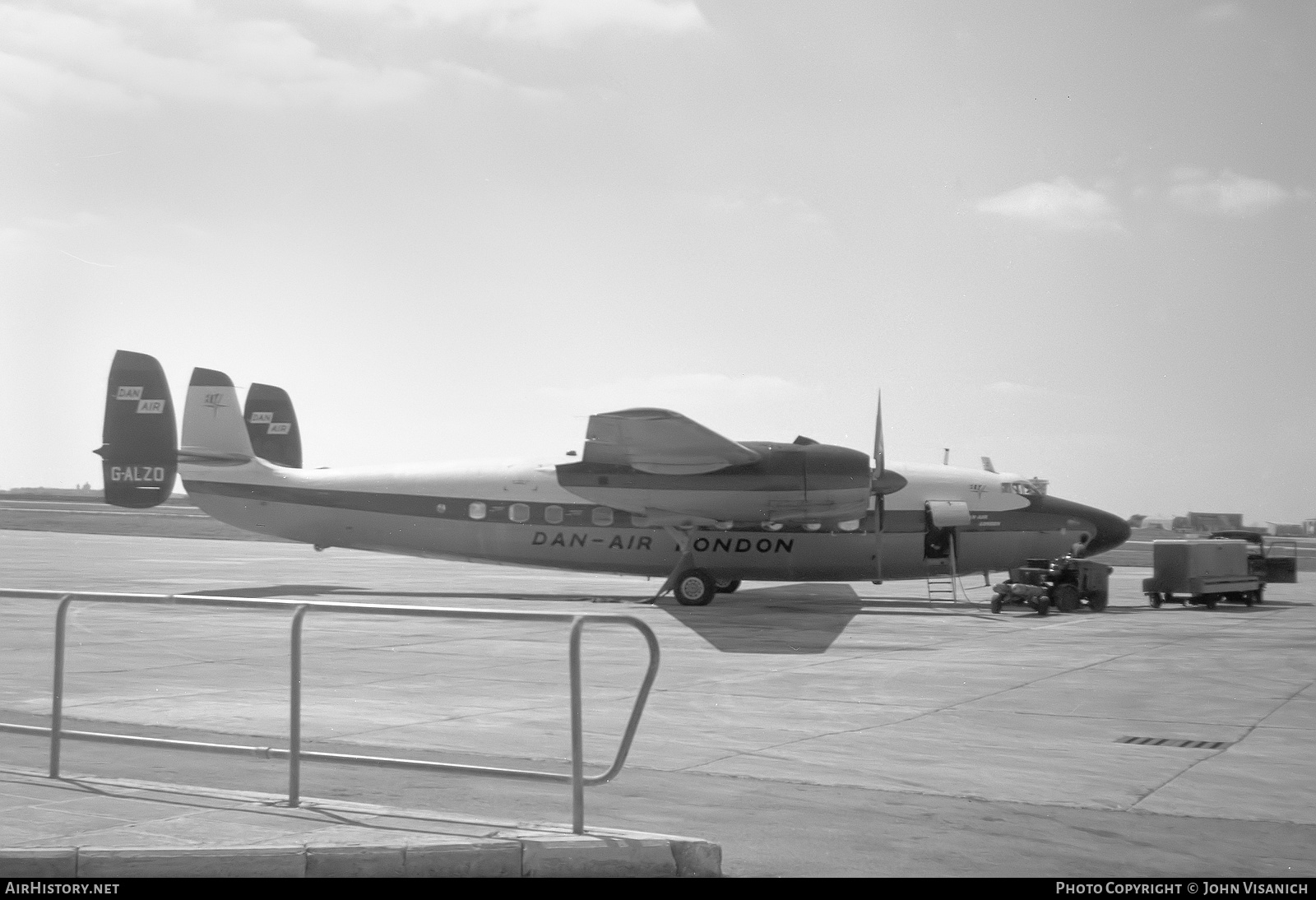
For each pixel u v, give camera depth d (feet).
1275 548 133.08
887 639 69.82
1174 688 50.65
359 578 125.08
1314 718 43.29
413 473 99.40
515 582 120.67
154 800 26.27
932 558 95.04
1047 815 28.53
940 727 40.88
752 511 89.25
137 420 102.17
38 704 43.68
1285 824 27.96
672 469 89.25
